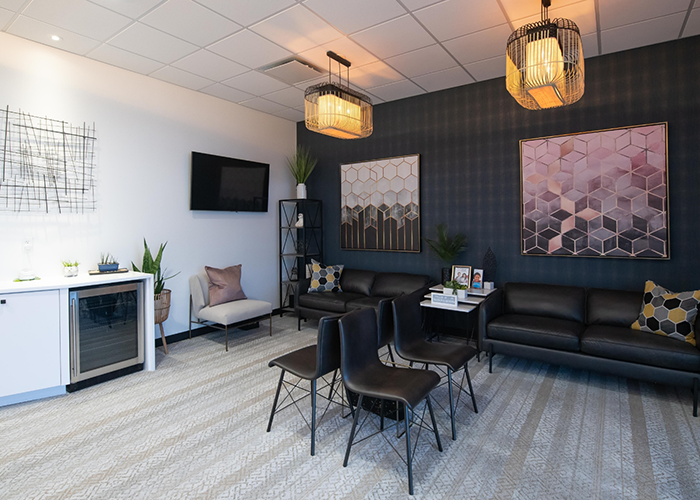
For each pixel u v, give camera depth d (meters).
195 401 2.90
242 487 1.93
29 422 2.59
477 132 4.41
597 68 3.71
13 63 3.20
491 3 2.77
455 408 2.76
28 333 2.82
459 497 1.85
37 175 3.34
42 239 3.37
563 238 3.90
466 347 2.76
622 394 2.96
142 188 4.07
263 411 2.74
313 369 2.29
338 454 2.22
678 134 3.39
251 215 5.31
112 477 2.02
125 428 2.51
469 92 4.44
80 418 2.64
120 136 3.88
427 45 3.43
